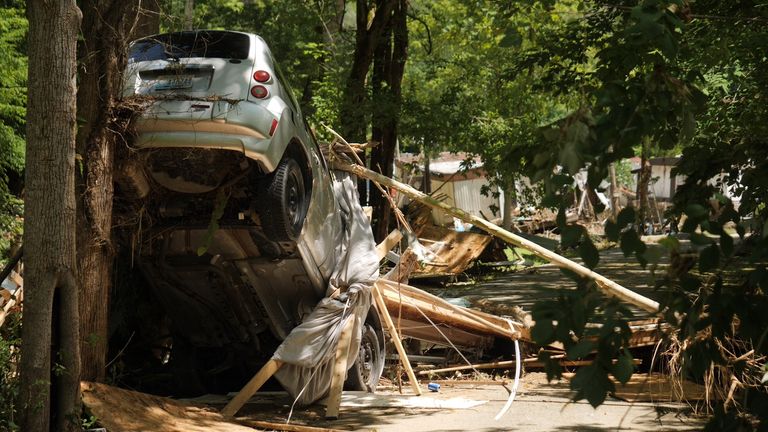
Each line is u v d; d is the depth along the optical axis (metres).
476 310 13.18
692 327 3.90
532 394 10.54
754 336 3.88
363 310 10.06
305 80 27.73
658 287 3.95
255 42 8.77
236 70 8.44
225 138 8.18
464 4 23.53
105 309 8.36
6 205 17.66
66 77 6.78
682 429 8.22
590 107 3.88
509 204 38.38
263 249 9.27
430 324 12.31
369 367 10.85
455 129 21.14
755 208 4.81
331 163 10.52
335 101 21.45
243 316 10.20
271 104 8.42
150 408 8.20
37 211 6.76
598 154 3.65
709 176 4.87
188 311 10.21
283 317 10.20
